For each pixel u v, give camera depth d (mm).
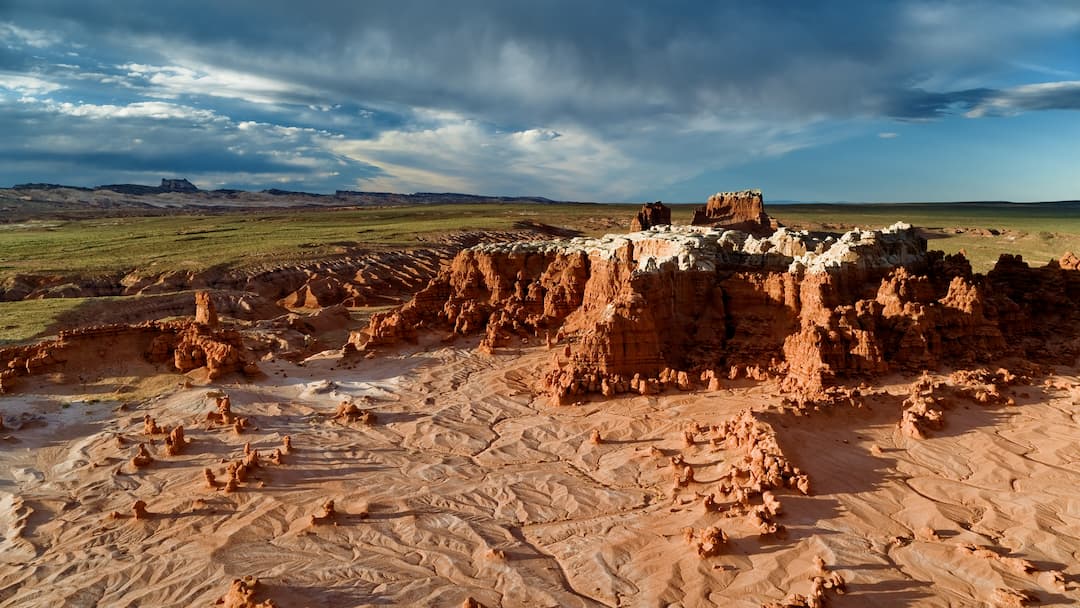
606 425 47188
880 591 26984
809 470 35969
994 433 40844
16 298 105875
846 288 58156
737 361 57000
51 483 39188
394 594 28266
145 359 58562
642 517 34125
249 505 36500
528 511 35812
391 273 139875
